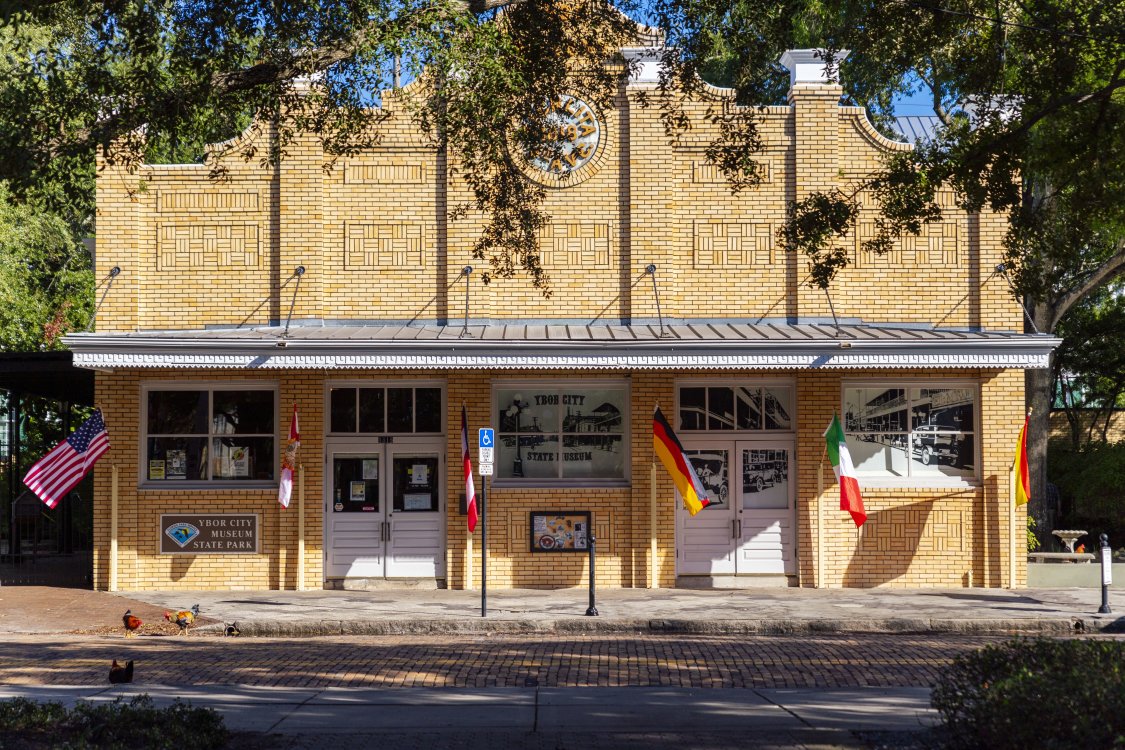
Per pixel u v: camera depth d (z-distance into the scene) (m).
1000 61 15.42
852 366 19.20
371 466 20.86
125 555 20.47
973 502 20.92
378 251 21.06
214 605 18.58
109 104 12.63
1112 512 31.56
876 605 18.48
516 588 20.56
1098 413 35.34
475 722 9.90
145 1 12.83
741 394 21.14
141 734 8.62
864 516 19.64
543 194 17.14
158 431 20.83
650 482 20.66
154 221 21.09
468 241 21.06
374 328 20.75
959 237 21.33
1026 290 16.05
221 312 20.98
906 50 15.55
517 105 15.16
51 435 32.59
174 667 13.12
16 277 31.73
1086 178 15.48
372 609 18.05
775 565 20.92
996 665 8.41
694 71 15.49
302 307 20.88
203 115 14.49
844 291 21.22
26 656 14.10
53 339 30.80
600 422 21.08
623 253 21.14
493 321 21.06
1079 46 14.90
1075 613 17.58
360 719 10.03
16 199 12.43
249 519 20.61
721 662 13.51
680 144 21.20
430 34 12.81
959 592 20.09
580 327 20.91
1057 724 7.01
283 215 20.91
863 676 12.44
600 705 10.69
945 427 21.19
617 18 15.63
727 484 21.02
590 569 17.56
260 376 20.88
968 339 19.09
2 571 24.08
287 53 13.12
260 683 12.06
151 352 18.84
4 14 10.45
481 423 20.70
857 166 21.25
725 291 21.20
